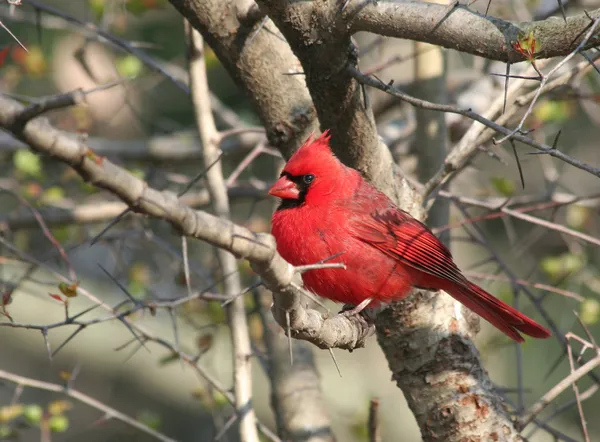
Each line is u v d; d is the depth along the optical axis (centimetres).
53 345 1445
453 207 1333
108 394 1460
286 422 994
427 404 788
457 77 1291
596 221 1273
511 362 1485
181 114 1528
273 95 791
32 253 1176
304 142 803
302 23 651
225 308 870
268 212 1523
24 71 1120
